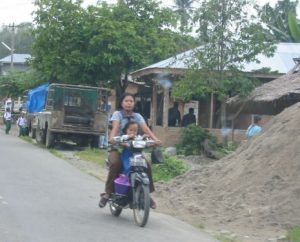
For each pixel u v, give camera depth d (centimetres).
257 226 1012
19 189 1308
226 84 2311
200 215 1115
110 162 1001
